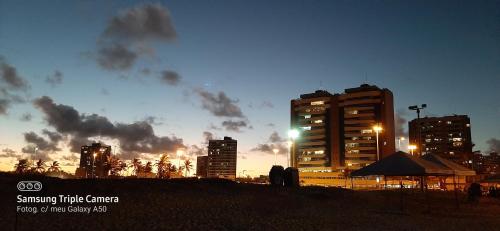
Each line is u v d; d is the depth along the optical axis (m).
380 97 139.88
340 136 142.50
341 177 135.50
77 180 20.83
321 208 20.78
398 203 25.72
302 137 149.50
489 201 28.95
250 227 14.38
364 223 16.70
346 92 147.12
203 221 14.84
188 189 21.94
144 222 13.92
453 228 16.38
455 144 191.75
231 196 21.47
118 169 118.69
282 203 21.08
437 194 33.19
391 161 20.09
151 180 23.31
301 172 144.62
